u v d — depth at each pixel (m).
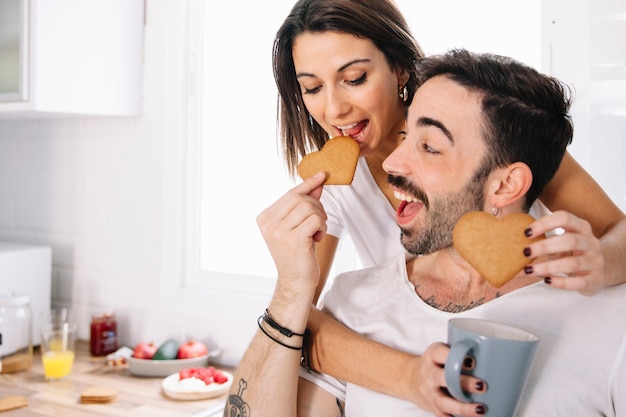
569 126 0.96
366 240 1.40
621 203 1.47
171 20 1.99
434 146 0.94
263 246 2.03
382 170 1.34
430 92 0.95
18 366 1.89
